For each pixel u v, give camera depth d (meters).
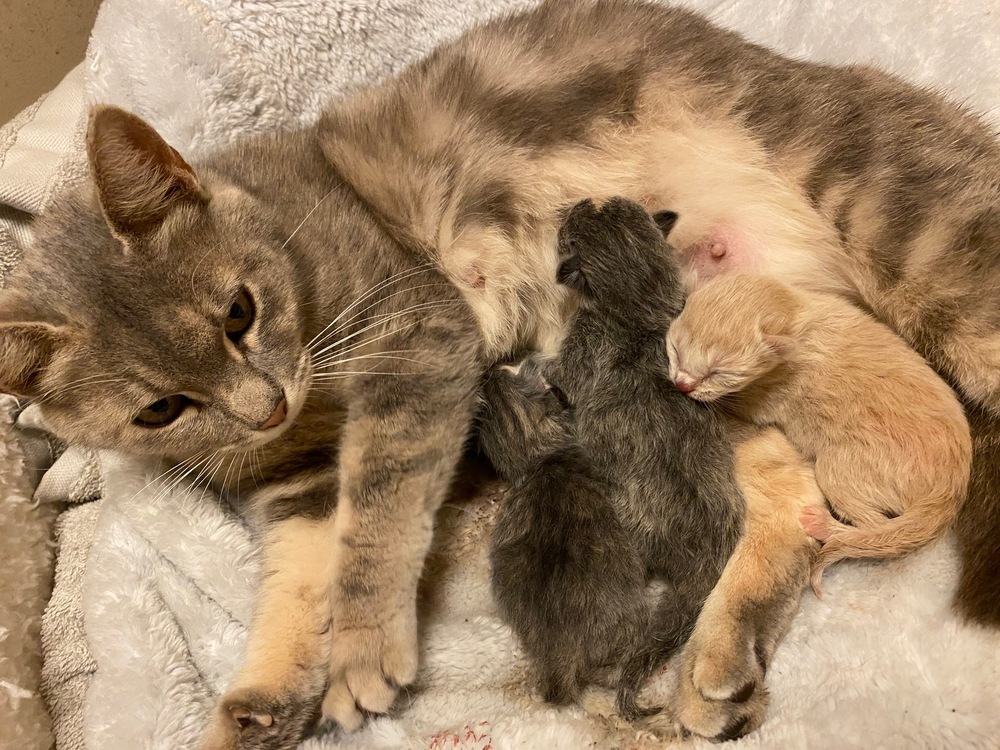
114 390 0.24
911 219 0.27
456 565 0.30
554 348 0.32
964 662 0.25
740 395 0.28
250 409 0.24
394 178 0.30
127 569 0.30
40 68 0.43
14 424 0.34
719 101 0.30
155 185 0.23
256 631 0.27
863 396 0.27
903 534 0.26
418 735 0.26
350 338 0.27
